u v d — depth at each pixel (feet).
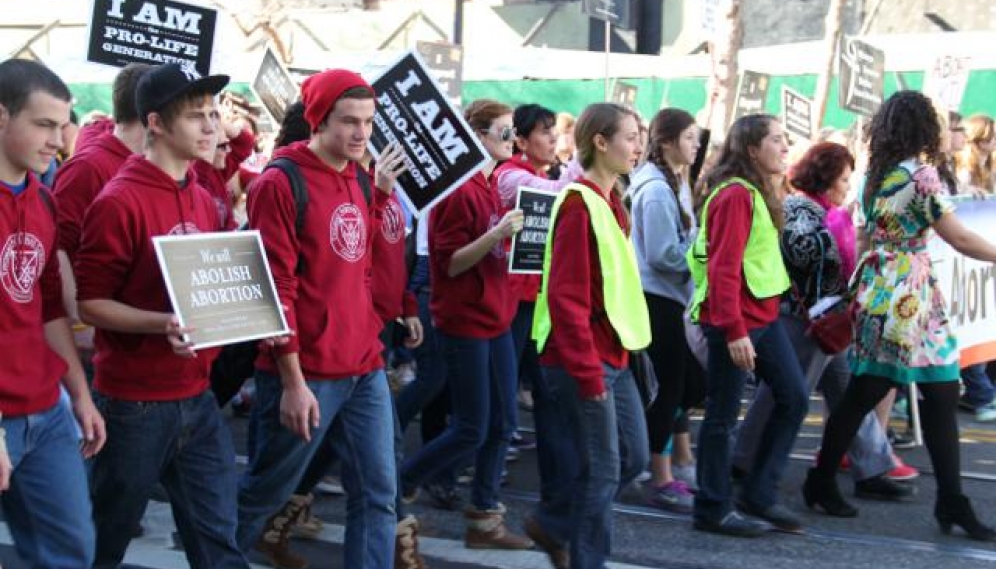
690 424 30.19
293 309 14.12
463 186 18.97
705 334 19.58
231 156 22.21
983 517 21.08
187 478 13.50
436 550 19.38
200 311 12.48
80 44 77.87
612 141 15.40
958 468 19.80
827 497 21.22
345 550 15.06
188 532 13.65
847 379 23.36
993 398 30.96
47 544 11.92
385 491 15.05
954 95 43.16
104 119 17.80
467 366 18.83
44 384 11.80
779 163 19.01
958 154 33.37
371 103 14.75
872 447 22.29
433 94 17.90
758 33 75.87
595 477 15.26
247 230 14.06
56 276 12.37
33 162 11.62
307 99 14.70
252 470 15.08
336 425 15.08
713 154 33.32
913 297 19.72
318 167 14.52
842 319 20.98
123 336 12.92
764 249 19.20
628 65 63.93
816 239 21.47
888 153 19.83
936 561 18.74
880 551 19.24
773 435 20.01
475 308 18.79
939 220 19.43
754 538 19.81
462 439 19.01
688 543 19.63
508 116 20.16
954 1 71.41
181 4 20.80
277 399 14.65
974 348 25.50
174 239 12.41
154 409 12.99
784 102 44.21
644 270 21.09
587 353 14.92
